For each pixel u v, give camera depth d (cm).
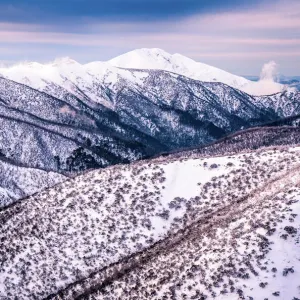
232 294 4525
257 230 5288
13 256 7056
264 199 6175
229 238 5444
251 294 4428
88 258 6712
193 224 6700
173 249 6044
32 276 6669
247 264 4800
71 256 6812
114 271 6178
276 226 5212
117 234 6962
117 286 5734
